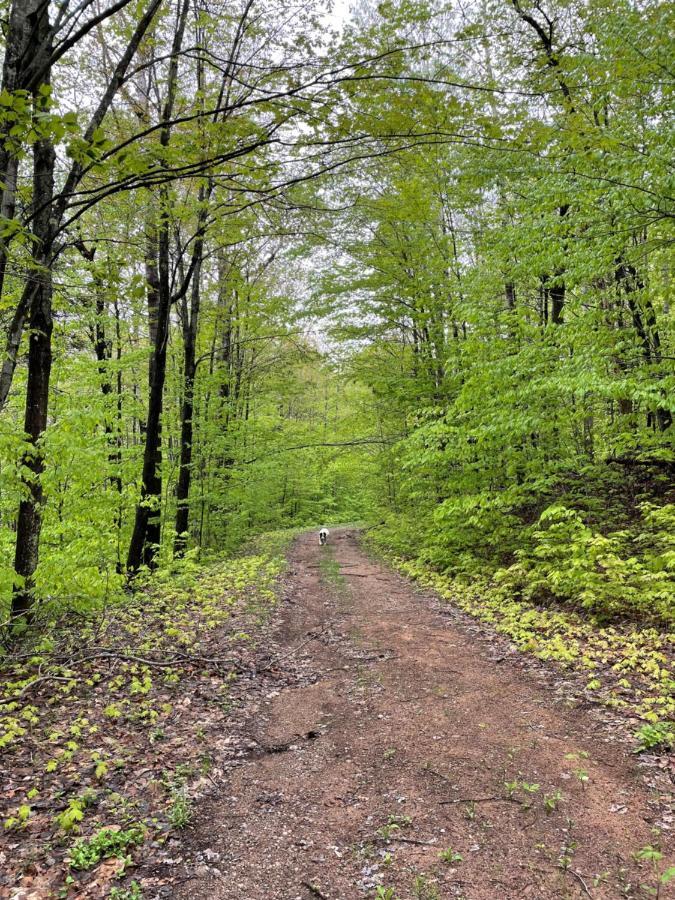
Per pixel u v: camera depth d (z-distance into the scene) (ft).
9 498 24.32
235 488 58.03
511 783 12.81
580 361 27.81
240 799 12.88
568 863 10.07
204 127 18.02
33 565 24.16
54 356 34.50
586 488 35.53
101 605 25.11
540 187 29.19
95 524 32.53
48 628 24.22
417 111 17.74
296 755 15.01
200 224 33.65
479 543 39.14
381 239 47.80
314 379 92.12
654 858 9.86
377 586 39.01
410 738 15.44
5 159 16.30
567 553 29.32
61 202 20.43
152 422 37.86
